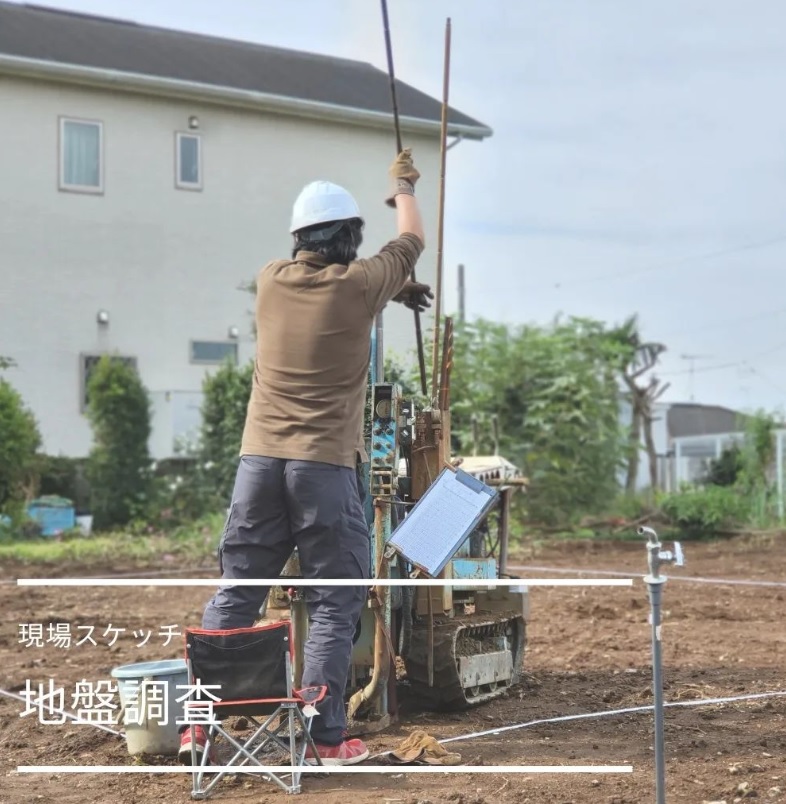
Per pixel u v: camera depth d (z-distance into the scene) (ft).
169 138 76.74
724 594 38.83
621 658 26.45
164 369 76.38
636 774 16.28
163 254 76.48
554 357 66.54
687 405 172.65
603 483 67.62
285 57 88.48
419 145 84.17
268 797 15.42
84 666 26.17
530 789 15.55
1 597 38.68
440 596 19.81
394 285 17.01
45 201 72.59
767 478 75.51
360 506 17.06
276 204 80.38
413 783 16.01
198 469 66.44
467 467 22.41
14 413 62.34
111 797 15.79
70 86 73.36
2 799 15.78
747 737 18.53
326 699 16.42
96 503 66.59
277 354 16.71
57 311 72.84
